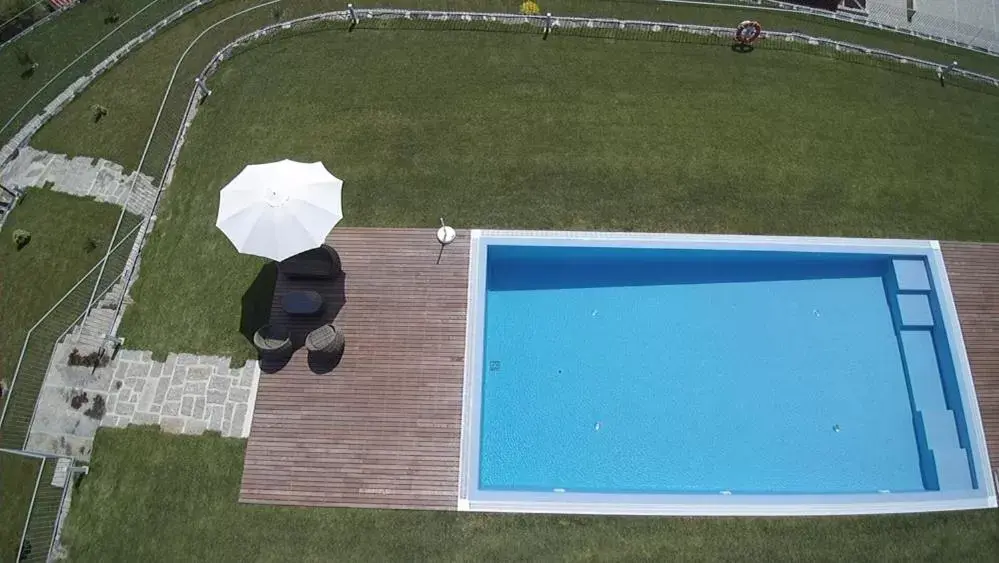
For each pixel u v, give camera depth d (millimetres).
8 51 18578
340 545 12820
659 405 14727
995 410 14414
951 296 15453
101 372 14148
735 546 12992
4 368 14297
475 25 18797
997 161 17609
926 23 20359
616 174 16625
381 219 15883
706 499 13219
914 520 13305
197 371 14219
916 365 15148
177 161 16703
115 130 17281
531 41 18625
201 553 12773
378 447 13516
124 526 12961
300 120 17266
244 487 13211
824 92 18312
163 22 18859
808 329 15547
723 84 18219
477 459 13414
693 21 19500
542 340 15297
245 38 18484
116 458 13461
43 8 19062
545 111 17484
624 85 18016
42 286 15164
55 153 17062
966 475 13812
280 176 13133
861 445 14516
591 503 13133
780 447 14422
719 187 16609
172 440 13602
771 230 16156
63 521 13000
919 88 18688
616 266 16109
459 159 16703
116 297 14938
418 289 15031
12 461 13398
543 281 15938
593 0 19625
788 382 15031
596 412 14633
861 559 13023
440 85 17812
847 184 16875
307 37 18531
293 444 13562
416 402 13906
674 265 16141
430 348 14414
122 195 16281
